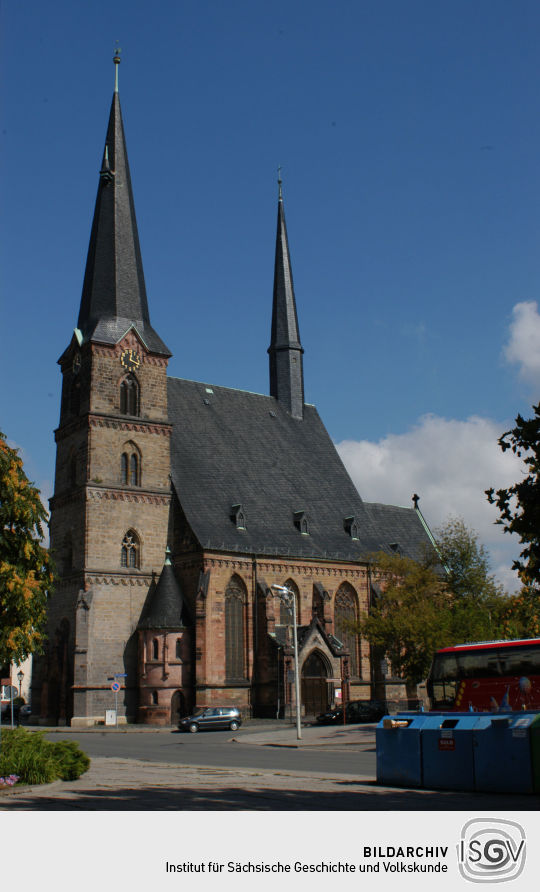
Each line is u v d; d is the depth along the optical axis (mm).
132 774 31766
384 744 28484
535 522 20375
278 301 109250
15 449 39375
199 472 91562
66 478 86750
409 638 77562
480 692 42406
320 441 107188
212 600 83812
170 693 79812
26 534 38781
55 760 28578
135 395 88188
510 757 25375
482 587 85312
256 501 94188
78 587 81500
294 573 91188
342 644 91688
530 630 66188
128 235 92250
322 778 30531
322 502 100938
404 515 111500
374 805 22016
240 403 101938
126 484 85312
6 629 37656
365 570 97562
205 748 52031
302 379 108625
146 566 84688
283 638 87750
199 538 85000
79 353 87688
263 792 25047
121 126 95312
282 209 110875
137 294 91125
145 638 81312
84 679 78688
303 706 85125
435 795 24766
